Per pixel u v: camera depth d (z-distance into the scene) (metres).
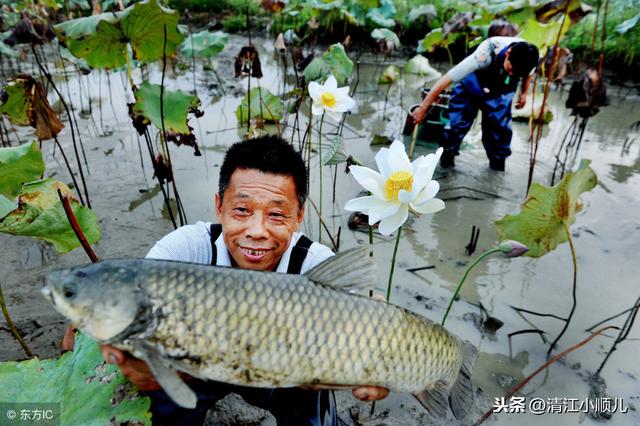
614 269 3.75
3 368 2.04
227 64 10.27
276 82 8.84
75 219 2.27
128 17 3.64
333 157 2.31
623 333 3.09
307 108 7.39
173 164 5.39
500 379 2.74
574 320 3.21
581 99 4.82
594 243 4.09
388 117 7.17
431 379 1.64
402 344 1.54
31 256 3.63
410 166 2.04
